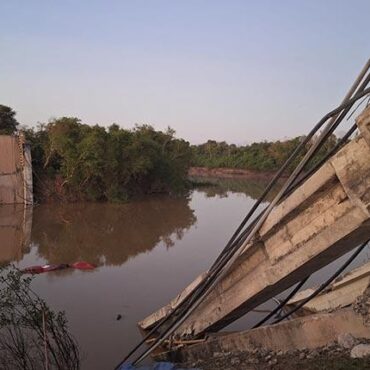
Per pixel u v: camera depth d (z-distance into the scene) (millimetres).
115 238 25969
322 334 7492
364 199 5949
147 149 53219
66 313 12516
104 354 9609
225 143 124625
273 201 7465
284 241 7457
